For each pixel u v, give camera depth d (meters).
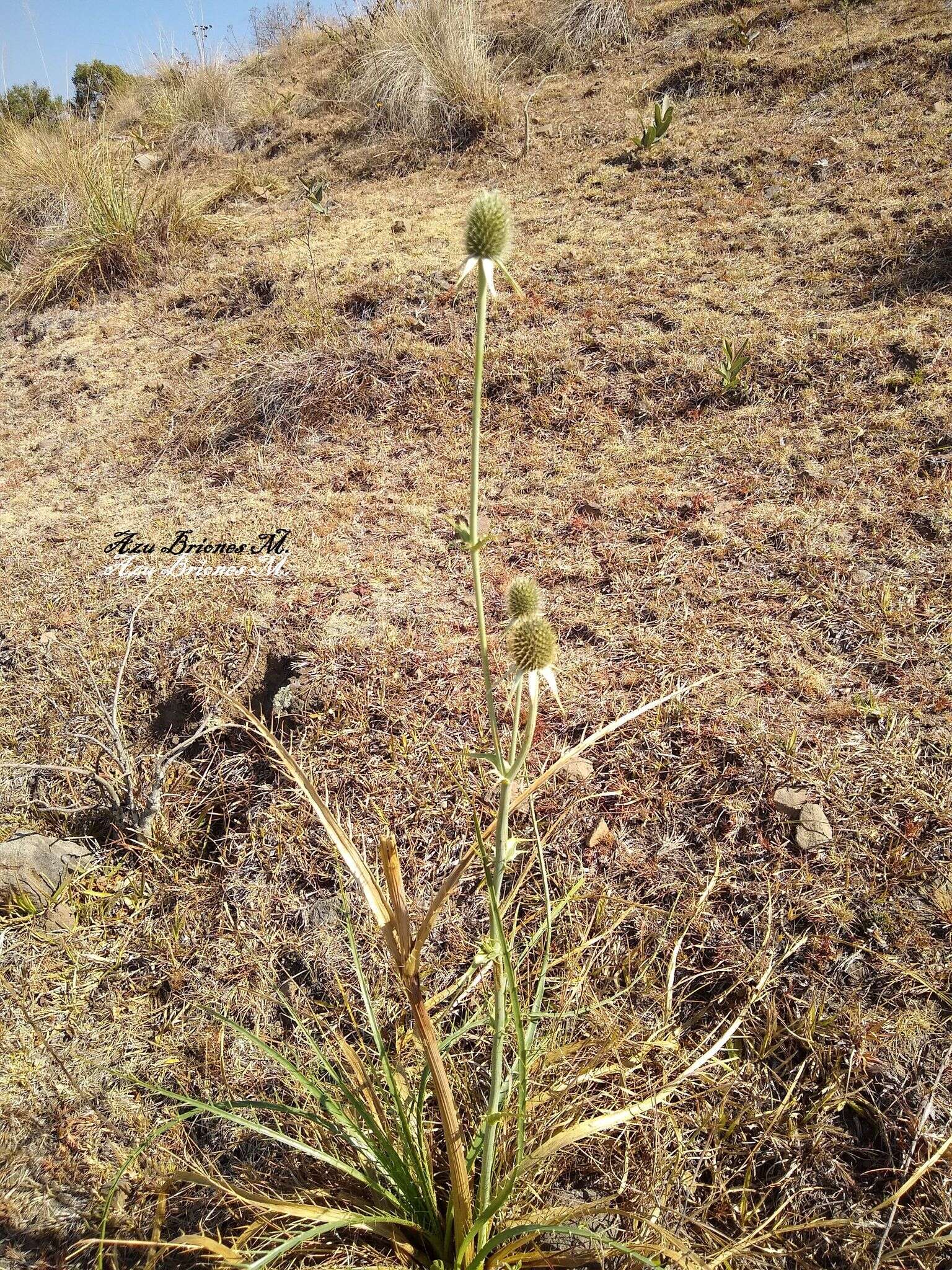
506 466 4.71
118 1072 2.52
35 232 9.09
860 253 5.39
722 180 6.62
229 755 3.50
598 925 2.63
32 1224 2.35
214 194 8.82
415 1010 1.55
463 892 2.82
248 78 12.52
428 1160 1.95
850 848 2.67
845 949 2.46
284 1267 2.01
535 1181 2.11
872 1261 1.95
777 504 4.05
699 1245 2.03
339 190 8.74
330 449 5.18
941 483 3.91
